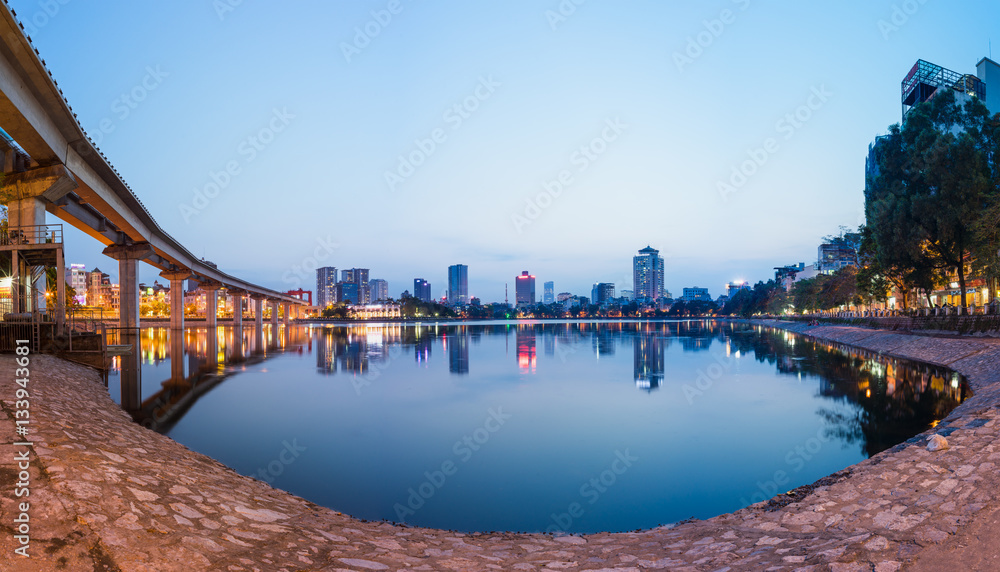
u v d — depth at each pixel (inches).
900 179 2108.8
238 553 240.2
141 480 297.1
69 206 1689.2
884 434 736.3
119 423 570.3
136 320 2201.0
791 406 970.7
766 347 2345.0
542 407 1011.9
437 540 338.3
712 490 557.9
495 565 286.2
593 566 285.9
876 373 1338.6
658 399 1081.4
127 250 2177.7
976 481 318.7
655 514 492.4
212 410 949.2
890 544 245.4
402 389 1227.2
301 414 929.5
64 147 1305.4
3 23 876.6
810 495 373.4
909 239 1902.1
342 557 267.4
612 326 5885.8
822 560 242.2
